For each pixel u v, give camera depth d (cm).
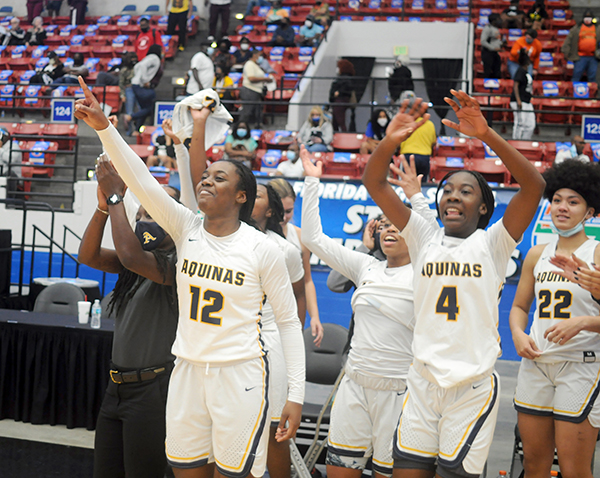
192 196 293
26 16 1600
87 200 814
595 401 270
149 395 250
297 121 1005
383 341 260
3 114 1159
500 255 220
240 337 217
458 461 209
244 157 866
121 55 1355
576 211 286
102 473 258
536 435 286
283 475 290
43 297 532
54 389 438
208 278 218
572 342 275
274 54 1233
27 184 970
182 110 295
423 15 1285
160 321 253
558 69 1177
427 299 220
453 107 203
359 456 264
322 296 685
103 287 714
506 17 1253
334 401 274
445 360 214
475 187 225
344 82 1026
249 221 243
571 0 1348
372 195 227
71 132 1011
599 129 930
